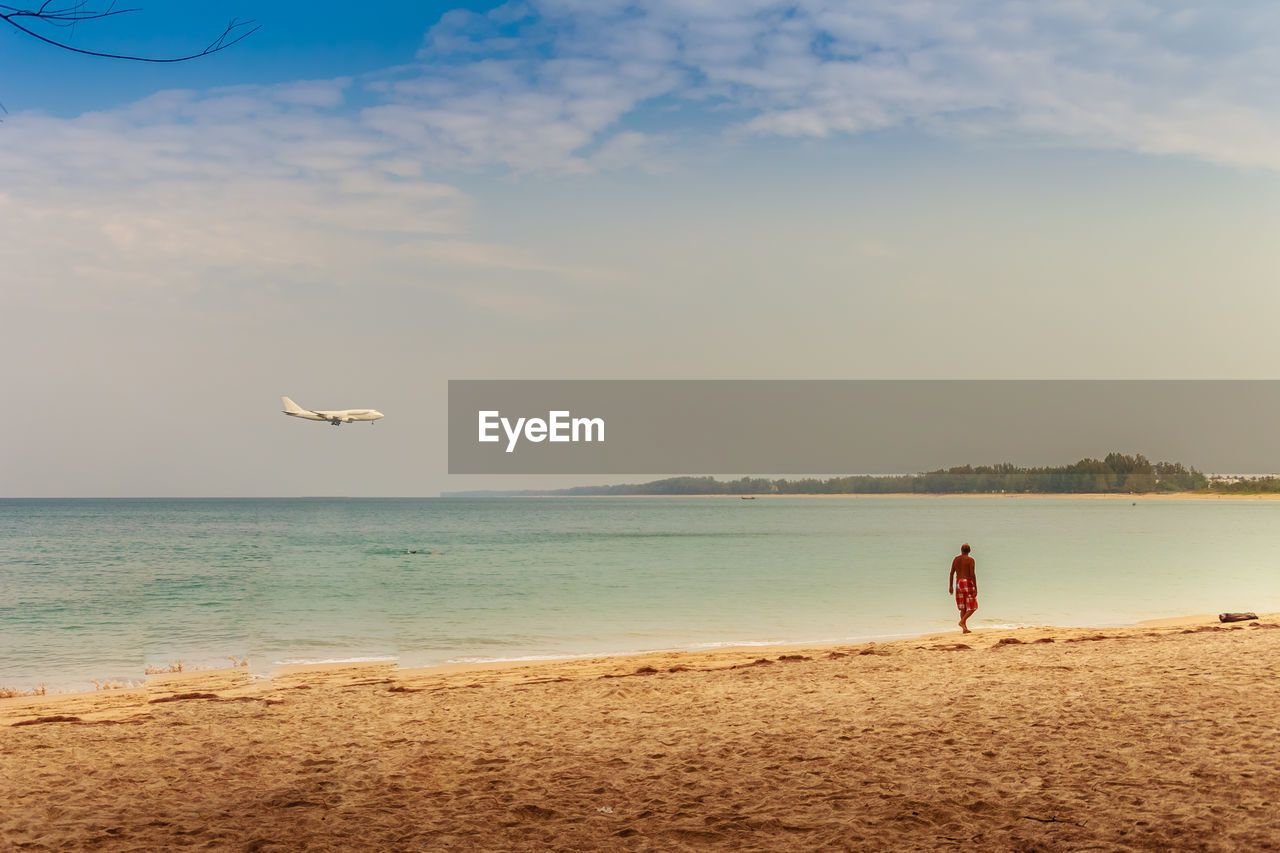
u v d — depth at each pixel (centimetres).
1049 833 613
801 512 19038
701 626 2488
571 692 1357
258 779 846
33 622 2845
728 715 1110
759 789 759
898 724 987
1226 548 5962
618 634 2359
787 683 1366
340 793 790
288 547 7131
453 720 1145
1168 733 870
